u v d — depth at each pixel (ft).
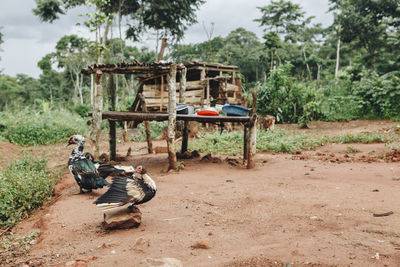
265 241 12.84
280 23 194.08
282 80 69.77
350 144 41.11
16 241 15.11
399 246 11.44
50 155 40.06
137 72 29.43
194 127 50.49
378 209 15.29
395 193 17.80
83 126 63.77
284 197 18.43
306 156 32.40
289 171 25.98
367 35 132.46
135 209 15.84
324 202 17.01
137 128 57.11
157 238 13.55
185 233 14.05
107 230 15.02
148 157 35.06
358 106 71.51
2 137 49.70
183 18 96.63
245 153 31.91
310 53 207.41
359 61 138.31
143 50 173.06
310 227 13.94
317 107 68.33
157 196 19.94
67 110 84.64
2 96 269.85
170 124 26.89
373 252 11.19
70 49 190.60
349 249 11.53
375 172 23.98
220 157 34.58
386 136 43.32
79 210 18.12
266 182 22.40
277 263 10.87
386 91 67.26
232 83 66.13
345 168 26.11
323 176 23.57
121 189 14.71
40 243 14.38
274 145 38.52
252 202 18.02
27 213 19.66
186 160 32.35
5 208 18.53
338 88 92.38
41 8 88.12
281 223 14.71
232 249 12.27
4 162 33.68
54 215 17.44
